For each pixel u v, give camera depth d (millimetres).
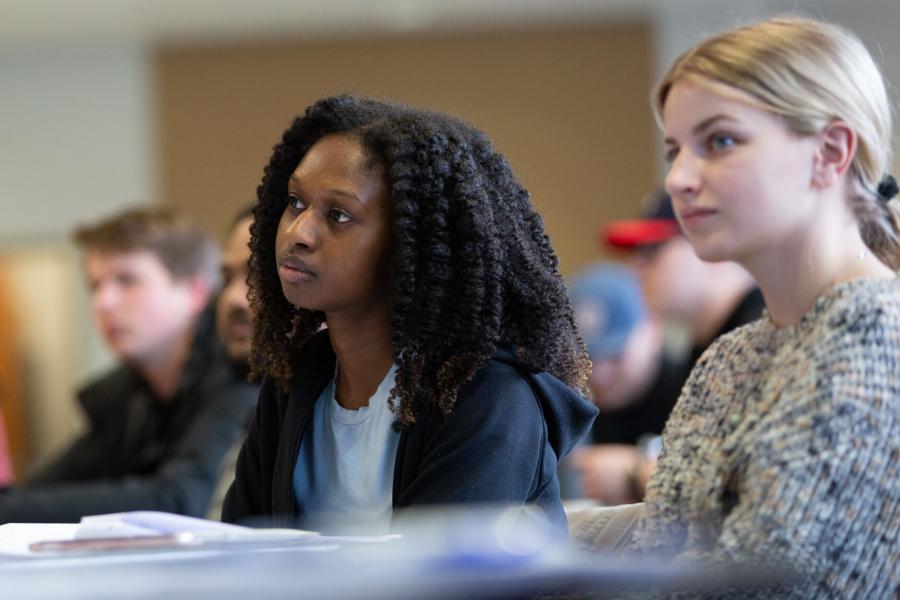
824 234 2992
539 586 1891
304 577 1773
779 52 2977
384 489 3137
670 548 3031
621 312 7812
